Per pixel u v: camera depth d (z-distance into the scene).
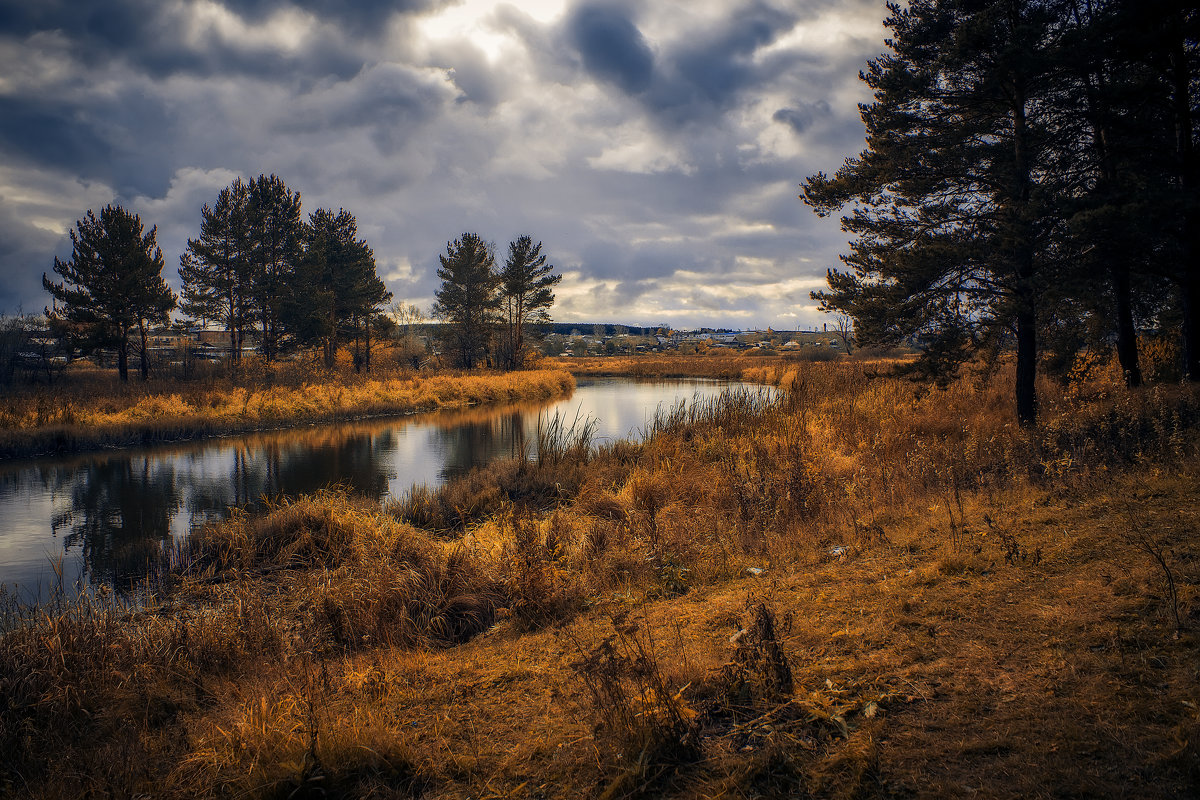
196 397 27.50
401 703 3.89
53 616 5.84
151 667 5.07
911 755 2.64
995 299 12.62
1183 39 10.67
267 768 3.11
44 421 22.14
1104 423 8.65
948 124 12.59
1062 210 10.34
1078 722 2.70
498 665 4.35
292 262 42.91
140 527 11.64
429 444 21.55
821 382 22.19
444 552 7.70
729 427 16.12
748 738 2.97
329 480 15.83
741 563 6.12
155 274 34.59
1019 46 10.64
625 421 26.38
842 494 8.23
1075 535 5.03
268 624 5.82
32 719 4.31
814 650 3.72
